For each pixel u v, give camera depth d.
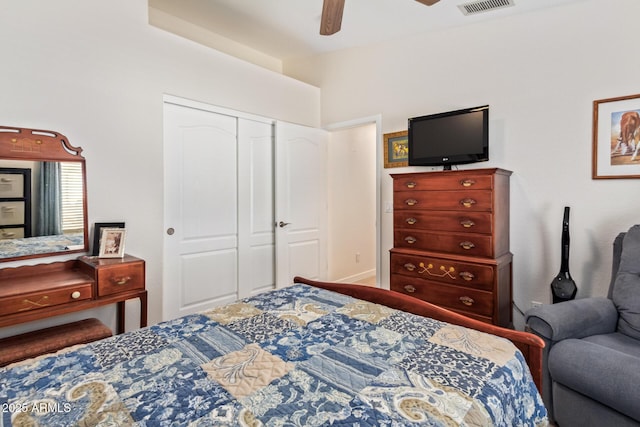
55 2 2.22
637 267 1.90
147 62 2.66
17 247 2.13
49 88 2.20
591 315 1.82
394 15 2.92
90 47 2.37
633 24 2.28
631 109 2.29
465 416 0.86
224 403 0.92
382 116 3.62
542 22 2.63
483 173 2.47
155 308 2.72
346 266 4.71
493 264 2.40
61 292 1.96
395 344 1.27
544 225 2.65
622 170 2.33
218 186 3.20
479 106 2.84
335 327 1.44
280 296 1.89
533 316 1.78
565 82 2.54
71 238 2.32
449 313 1.55
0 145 2.04
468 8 2.72
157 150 2.71
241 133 3.36
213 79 3.11
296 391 0.97
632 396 1.35
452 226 2.63
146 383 1.02
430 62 3.25
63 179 2.28
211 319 1.54
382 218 3.67
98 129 2.41
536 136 2.67
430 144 3.02
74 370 1.10
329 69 4.05
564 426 1.64
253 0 2.92
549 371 1.69
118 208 2.52
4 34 2.04
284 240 3.72
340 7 1.88
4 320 1.78
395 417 0.85
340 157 4.54
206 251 3.12
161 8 3.11
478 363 1.12
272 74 3.62
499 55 2.84
